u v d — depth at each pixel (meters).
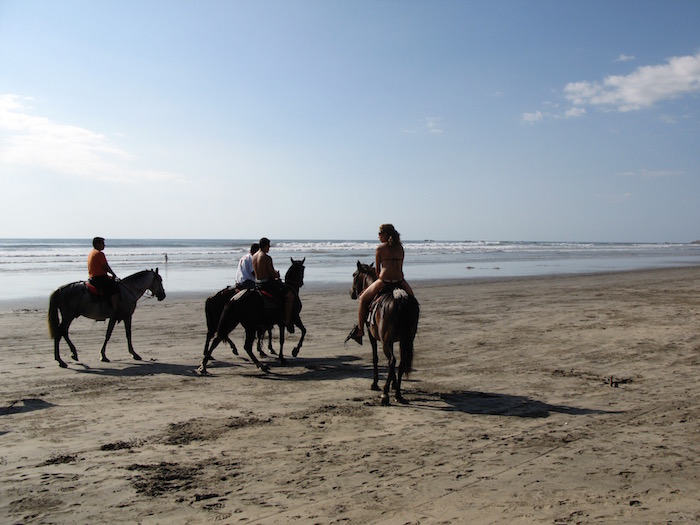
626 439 6.15
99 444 6.01
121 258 50.38
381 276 8.23
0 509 4.45
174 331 14.35
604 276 33.84
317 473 5.18
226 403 7.73
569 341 12.55
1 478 5.07
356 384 8.95
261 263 10.17
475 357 10.95
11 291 23.64
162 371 9.91
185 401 7.84
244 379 9.31
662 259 62.09
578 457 5.59
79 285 10.56
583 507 4.45
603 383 8.81
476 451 5.78
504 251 84.19
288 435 6.32
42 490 4.81
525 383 8.87
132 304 11.22
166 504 4.54
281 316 10.37
